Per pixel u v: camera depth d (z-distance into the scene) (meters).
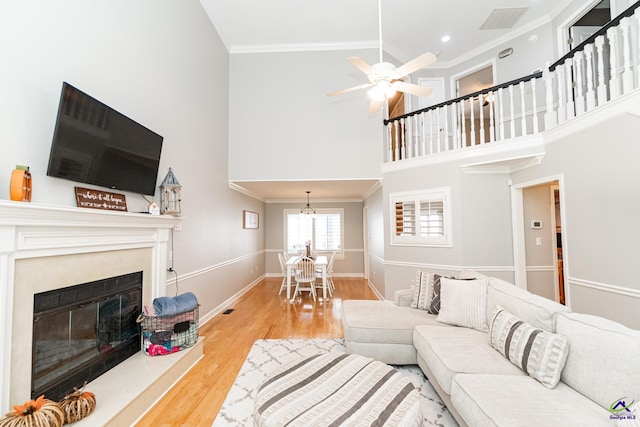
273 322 4.13
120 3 2.54
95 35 2.27
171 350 2.66
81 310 2.11
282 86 5.20
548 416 1.33
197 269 3.88
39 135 1.84
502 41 5.21
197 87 3.96
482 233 4.29
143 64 2.84
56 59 1.95
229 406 2.15
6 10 1.66
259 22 4.62
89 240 2.08
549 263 4.31
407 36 5.10
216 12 4.38
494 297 2.51
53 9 1.93
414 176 4.78
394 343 2.66
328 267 6.20
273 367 2.76
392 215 5.02
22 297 1.64
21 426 1.37
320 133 5.16
